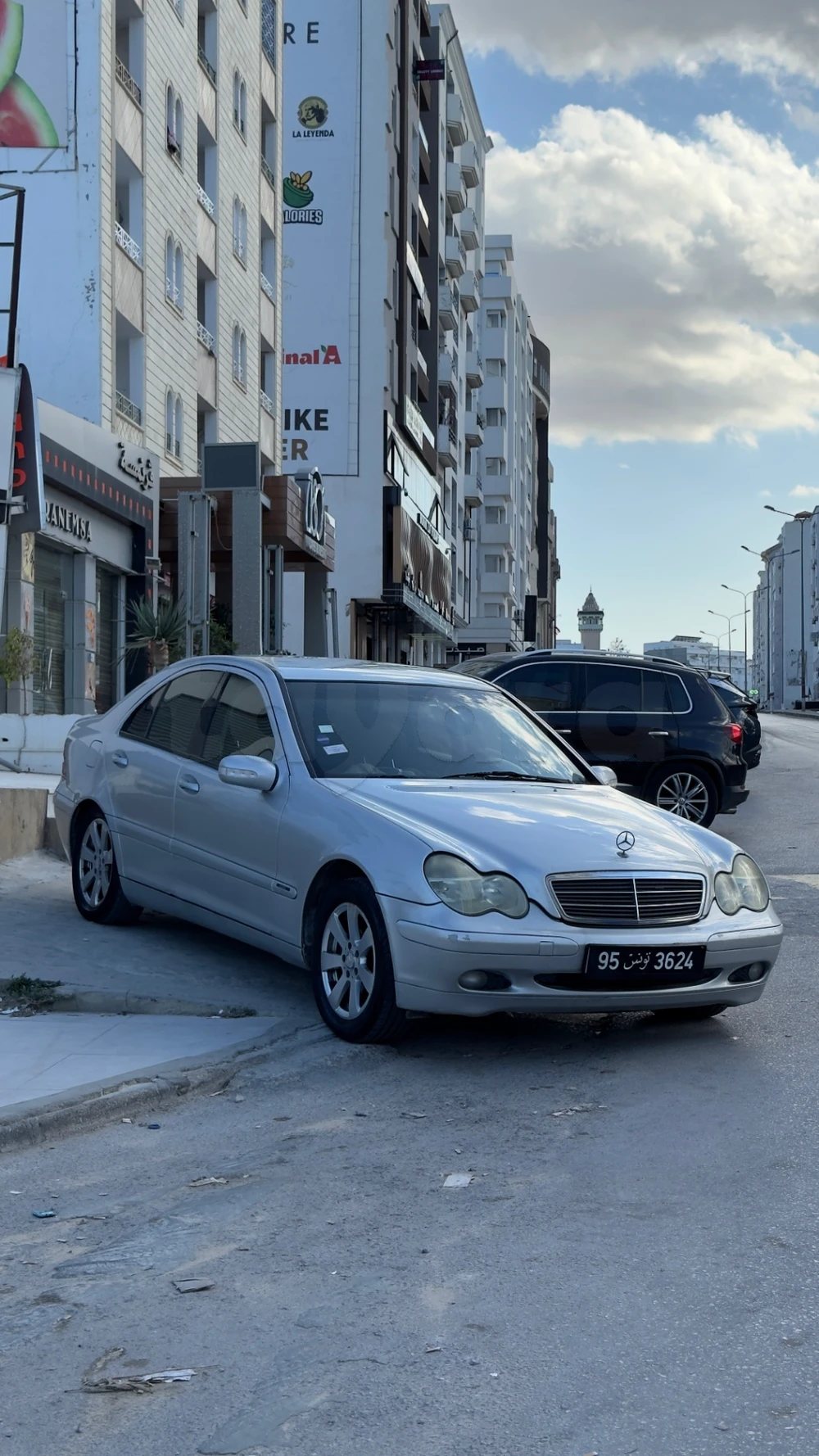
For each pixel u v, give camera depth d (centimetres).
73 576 2414
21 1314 365
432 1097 559
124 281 2541
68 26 2395
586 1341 340
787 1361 328
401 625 6019
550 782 736
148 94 2681
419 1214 431
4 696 2069
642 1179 458
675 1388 316
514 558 9731
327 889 656
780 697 16150
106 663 2614
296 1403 314
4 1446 299
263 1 3731
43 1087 550
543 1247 402
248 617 2453
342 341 5041
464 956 585
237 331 3475
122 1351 342
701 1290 369
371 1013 617
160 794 792
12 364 2111
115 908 843
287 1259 398
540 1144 497
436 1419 305
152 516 2647
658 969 608
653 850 637
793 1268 381
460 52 6806
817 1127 509
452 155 6831
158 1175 474
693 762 1479
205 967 767
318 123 5072
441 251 6462
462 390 7662
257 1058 613
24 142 2403
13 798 1094
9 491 2005
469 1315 357
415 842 613
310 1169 477
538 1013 642
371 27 5066
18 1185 466
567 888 603
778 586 16450
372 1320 355
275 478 2811
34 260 2412
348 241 5059
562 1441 295
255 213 3631
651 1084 571
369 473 5012
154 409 2752
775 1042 640
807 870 1249
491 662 1515
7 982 707
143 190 2656
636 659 1514
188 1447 297
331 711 734
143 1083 562
